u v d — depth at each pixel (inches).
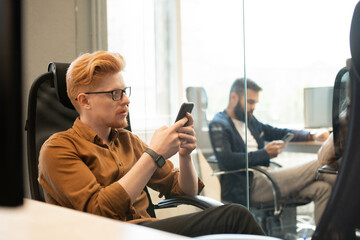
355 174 16.0
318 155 76.9
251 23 96.4
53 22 96.2
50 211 19.4
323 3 90.7
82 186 46.4
